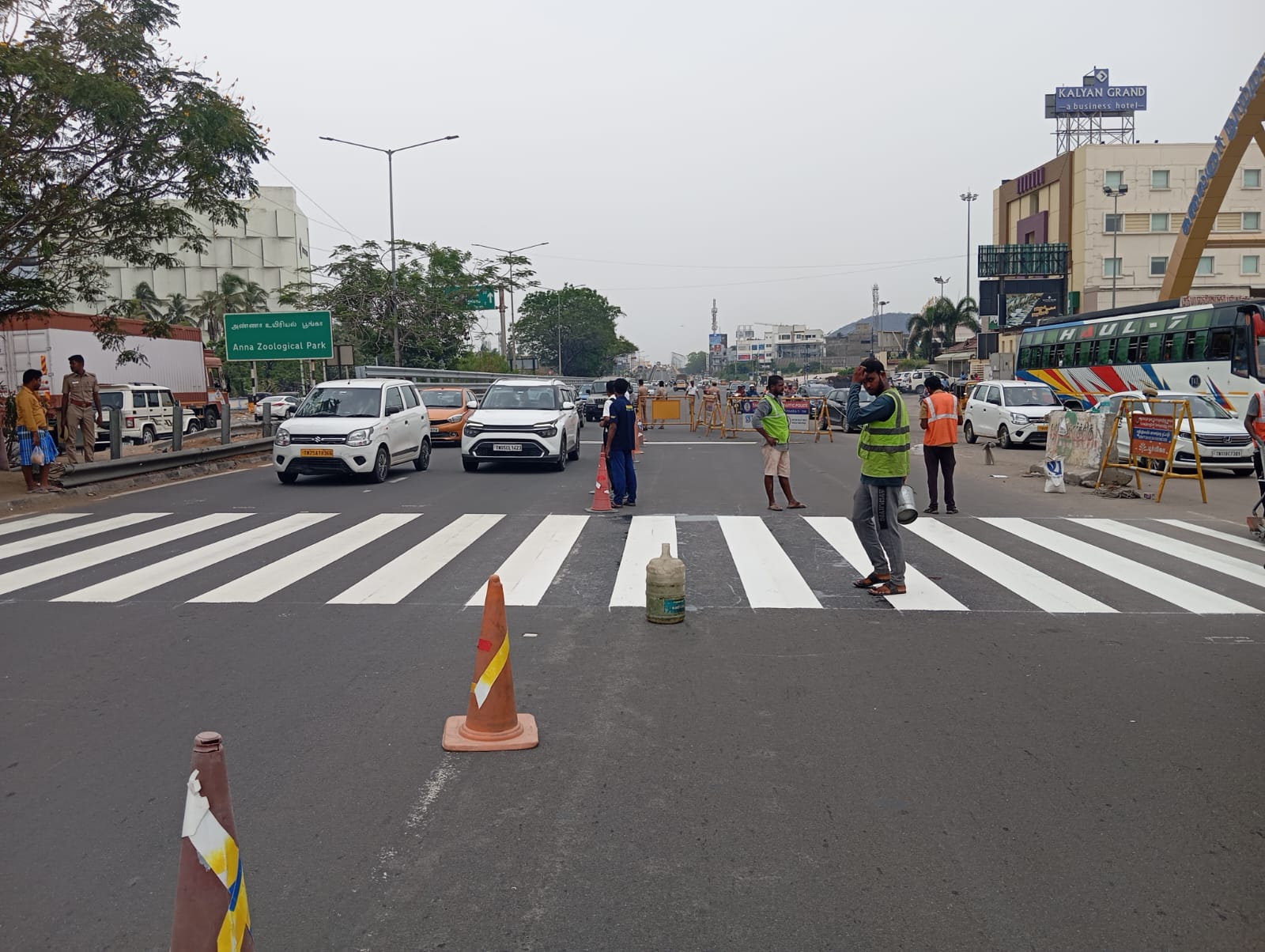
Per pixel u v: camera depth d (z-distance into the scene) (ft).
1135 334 86.94
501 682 17.28
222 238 313.12
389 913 11.87
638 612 26.45
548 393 66.85
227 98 57.26
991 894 12.28
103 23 52.75
